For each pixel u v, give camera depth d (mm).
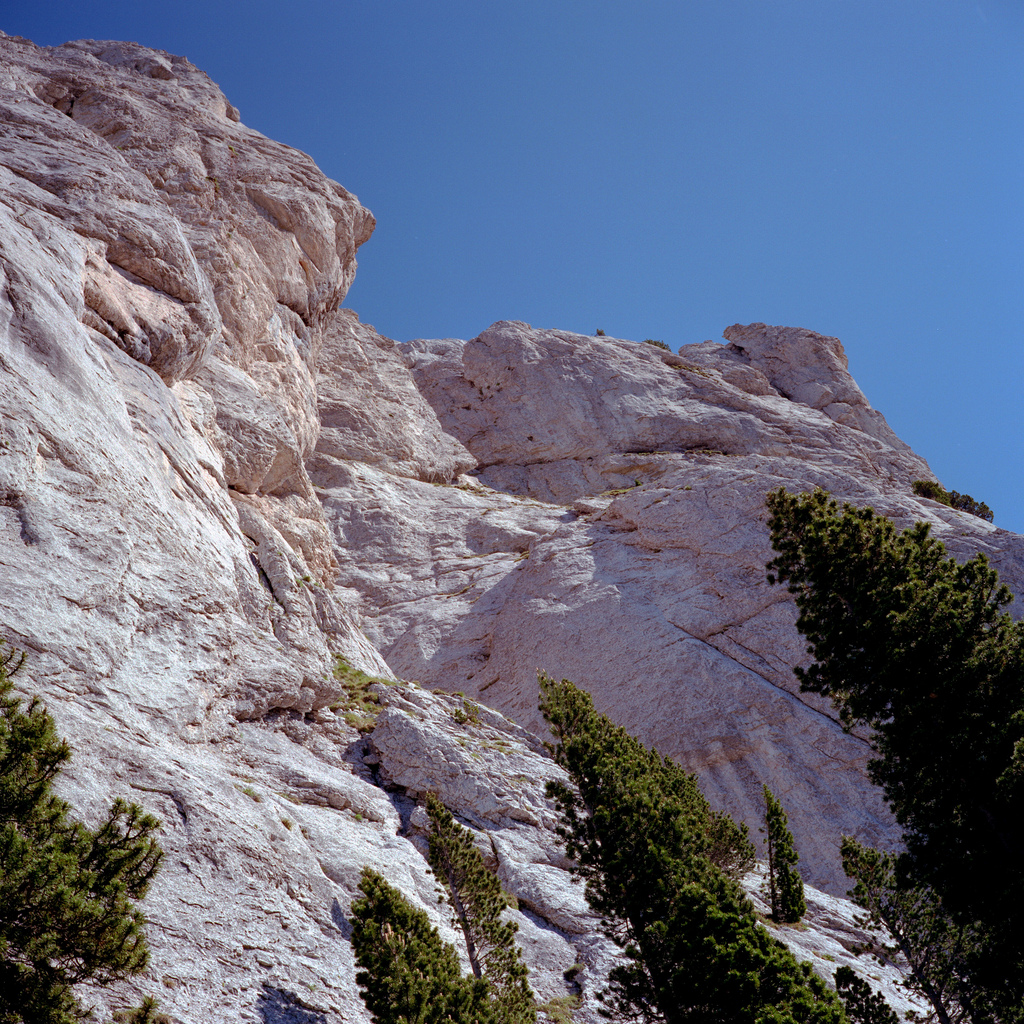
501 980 18250
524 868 25203
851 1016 21297
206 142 55250
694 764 41344
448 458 75375
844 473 55094
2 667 10859
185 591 24156
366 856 21578
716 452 80375
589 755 21344
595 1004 20438
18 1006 8820
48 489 21625
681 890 17234
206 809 17359
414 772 27922
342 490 65000
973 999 22000
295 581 37250
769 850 30859
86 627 19672
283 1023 14031
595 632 48062
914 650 18703
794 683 43500
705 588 48219
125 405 28719
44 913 9047
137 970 9844
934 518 50750
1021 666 17812
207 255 46406
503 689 48531
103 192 35094
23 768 9875
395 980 14430
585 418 82938
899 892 24203
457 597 55906
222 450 39562
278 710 27625
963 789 17859
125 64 62938
